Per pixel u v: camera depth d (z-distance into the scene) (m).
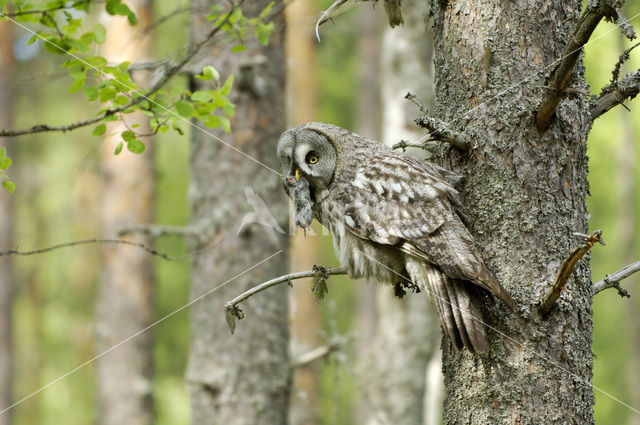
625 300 30.66
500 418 6.57
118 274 23.84
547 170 6.71
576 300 6.62
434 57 7.41
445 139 6.87
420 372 19.69
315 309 25.55
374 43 36.19
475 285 6.86
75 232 35.34
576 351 6.56
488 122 6.82
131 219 23.56
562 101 6.80
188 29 12.23
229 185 13.38
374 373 19.80
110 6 9.20
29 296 36.94
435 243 6.94
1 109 29.83
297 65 27.34
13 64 26.58
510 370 6.57
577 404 6.51
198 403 13.36
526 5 6.87
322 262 30.67
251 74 13.21
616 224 30.20
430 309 19.97
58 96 32.25
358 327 34.44
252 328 13.28
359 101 36.69
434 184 7.13
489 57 6.87
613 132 28.89
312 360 14.23
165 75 8.93
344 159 8.15
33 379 36.62
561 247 6.65
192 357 13.55
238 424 13.12
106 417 24.00
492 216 6.76
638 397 30.11
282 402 13.47
